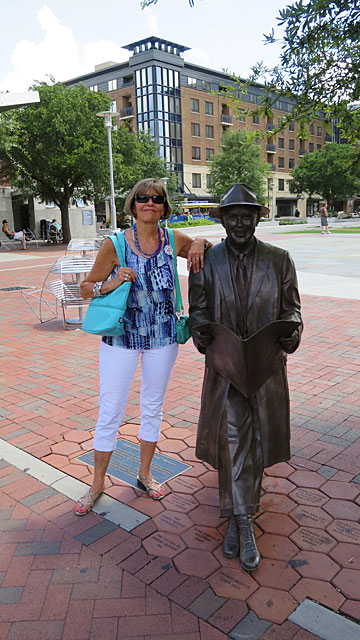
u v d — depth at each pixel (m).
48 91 26.36
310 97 3.19
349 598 2.27
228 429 2.55
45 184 28.50
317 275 12.51
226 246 2.57
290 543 2.66
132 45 55.78
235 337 2.33
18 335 7.36
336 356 5.93
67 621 2.18
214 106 60.31
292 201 72.06
